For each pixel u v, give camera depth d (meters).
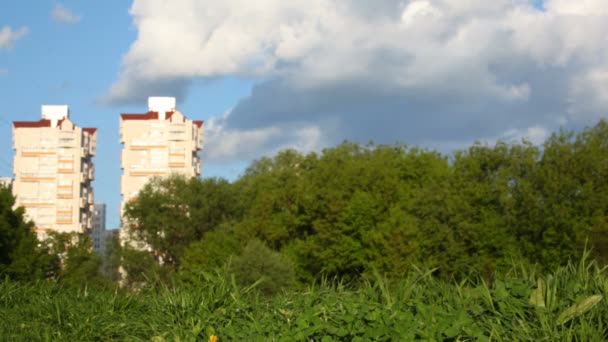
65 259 61.84
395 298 6.73
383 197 66.38
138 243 79.81
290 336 6.23
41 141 148.38
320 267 64.56
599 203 50.44
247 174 90.88
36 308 8.97
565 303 5.97
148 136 141.62
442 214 56.22
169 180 83.62
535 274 6.90
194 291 8.30
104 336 7.82
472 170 59.47
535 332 5.63
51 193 147.50
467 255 52.72
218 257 64.38
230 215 83.00
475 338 5.62
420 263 53.44
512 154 58.56
